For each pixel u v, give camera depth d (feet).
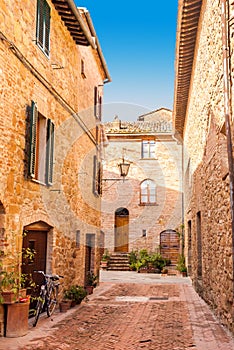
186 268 57.06
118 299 34.32
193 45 33.24
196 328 22.66
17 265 21.40
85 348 18.39
